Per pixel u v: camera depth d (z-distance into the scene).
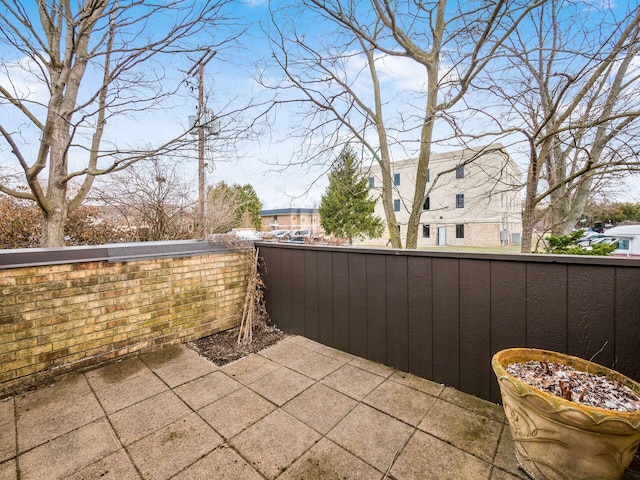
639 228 5.00
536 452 1.45
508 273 2.11
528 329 2.04
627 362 1.71
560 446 1.35
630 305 1.70
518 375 1.63
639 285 1.67
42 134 3.54
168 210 6.04
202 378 2.60
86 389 2.42
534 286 2.01
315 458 1.69
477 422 1.99
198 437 1.87
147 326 3.12
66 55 3.52
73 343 2.66
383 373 2.67
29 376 2.44
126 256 2.95
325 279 3.29
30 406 2.19
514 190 4.66
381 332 2.83
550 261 1.94
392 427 1.95
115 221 6.27
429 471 1.60
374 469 1.62
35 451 1.75
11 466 1.64
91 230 6.05
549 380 1.57
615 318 1.74
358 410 2.13
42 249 2.49
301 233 24.31
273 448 1.77
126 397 2.31
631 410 1.32
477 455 1.70
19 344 2.40
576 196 5.23
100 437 1.87
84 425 1.98
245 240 3.99
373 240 20.62
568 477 1.37
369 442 1.82
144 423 2.00
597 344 1.80
